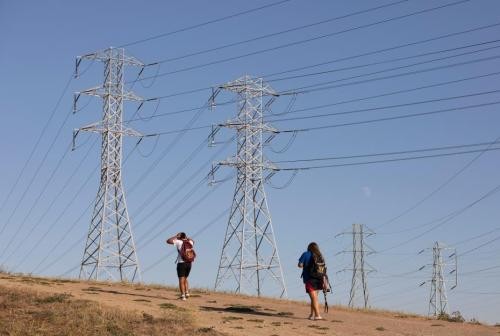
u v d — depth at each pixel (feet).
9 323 61.46
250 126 182.80
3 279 94.32
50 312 65.82
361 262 202.39
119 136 186.60
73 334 59.16
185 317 67.10
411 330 73.26
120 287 101.14
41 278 102.68
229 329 65.21
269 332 65.10
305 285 76.69
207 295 101.35
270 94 184.55
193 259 88.02
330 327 70.64
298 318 77.15
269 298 104.53
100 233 177.58
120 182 182.80
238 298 100.07
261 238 178.50
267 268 177.37
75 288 91.15
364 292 200.54
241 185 181.37
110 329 61.41
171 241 87.71
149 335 60.34
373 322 78.33
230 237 178.81
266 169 181.47
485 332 76.28
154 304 78.33
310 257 76.84
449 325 82.89
